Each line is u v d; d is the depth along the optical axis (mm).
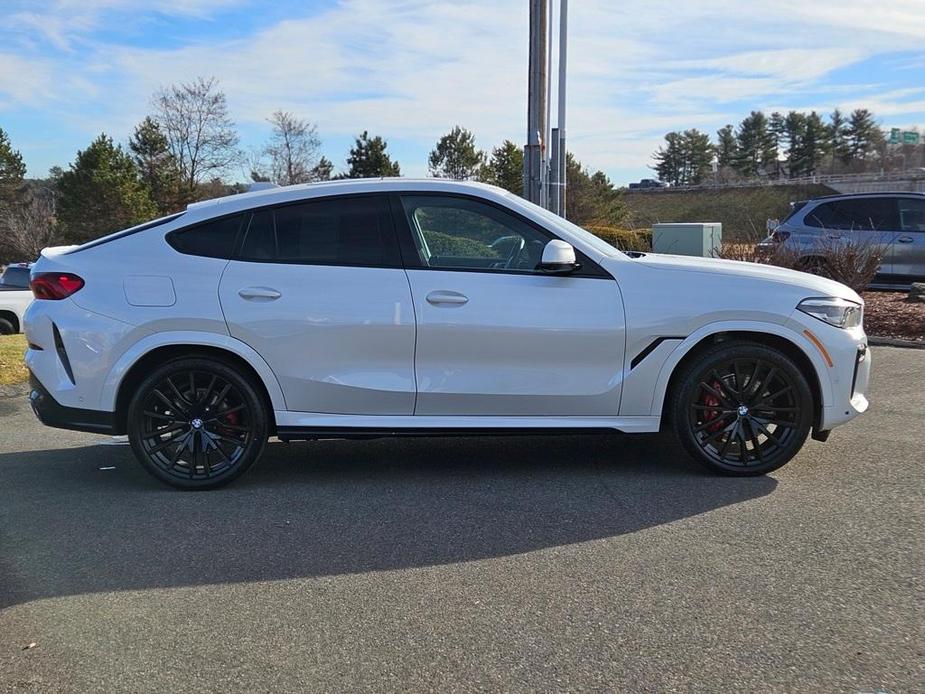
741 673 2826
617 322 4773
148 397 4840
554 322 4750
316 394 4824
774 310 4773
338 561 3848
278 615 3320
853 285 11281
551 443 5926
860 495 4566
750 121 107312
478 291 4758
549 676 2838
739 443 4906
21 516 4523
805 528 4098
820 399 4859
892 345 9836
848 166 105375
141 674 2906
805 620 3178
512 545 3990
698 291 4809
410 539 4105
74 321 4766
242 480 5160
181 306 4742
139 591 3561
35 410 4977
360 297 4750
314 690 2789
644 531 4117
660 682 2785
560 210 14594
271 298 4754
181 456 4926
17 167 64000
